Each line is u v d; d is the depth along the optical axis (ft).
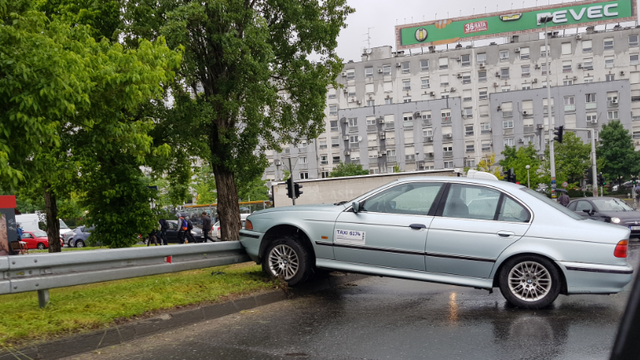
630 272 19.40
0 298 25.30
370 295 24.35
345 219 23.48
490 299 22.66
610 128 221.87
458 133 256.32
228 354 15.14
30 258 18.53
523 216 20.98
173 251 24.31
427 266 21.80
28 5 27.14
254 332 17.75
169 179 71.00
